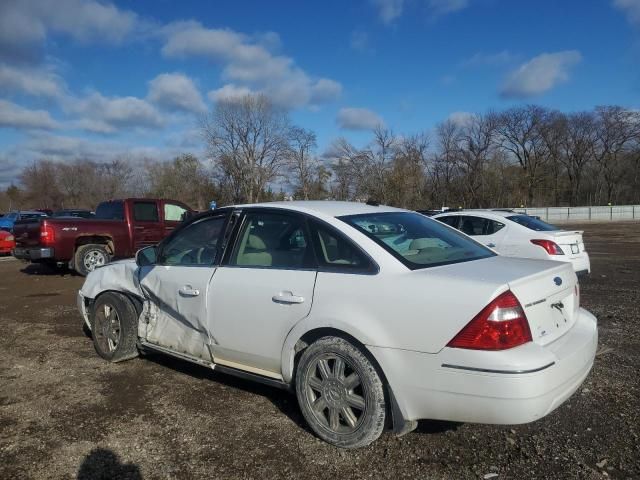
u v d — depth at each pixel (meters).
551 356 2.98
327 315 3.44
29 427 3.85
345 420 3.44
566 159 71.19
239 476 3.16
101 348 5.37
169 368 5.12
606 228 34.34
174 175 65.44
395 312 3.20
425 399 3.10
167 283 4.61
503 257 4.02
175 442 3.60
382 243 3.57
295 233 3.90
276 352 3.77
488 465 3.23
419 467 3.21
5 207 86.88
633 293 8.69
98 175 80.50
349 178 52.75
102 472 3.23
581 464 3.22
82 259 11.96
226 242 4.29
